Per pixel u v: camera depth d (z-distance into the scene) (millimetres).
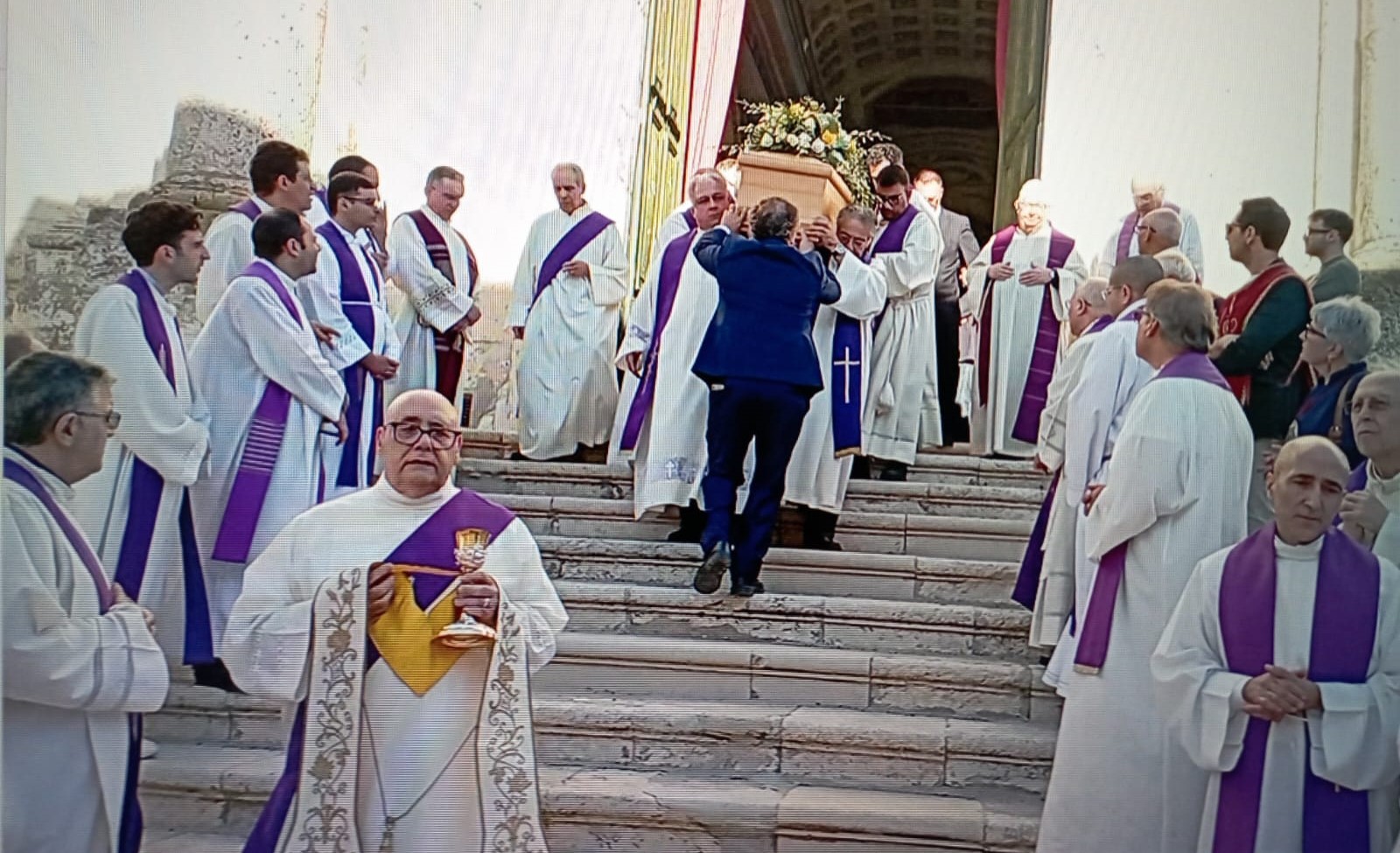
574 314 6398
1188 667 3480
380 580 3385
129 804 3529
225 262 4625
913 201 6496
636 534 5656
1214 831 3477
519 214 6727
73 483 3502
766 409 4707
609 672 4586
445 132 6410
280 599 3385
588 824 3996
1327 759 3340
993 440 6637
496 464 6137
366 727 3355
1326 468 3412
